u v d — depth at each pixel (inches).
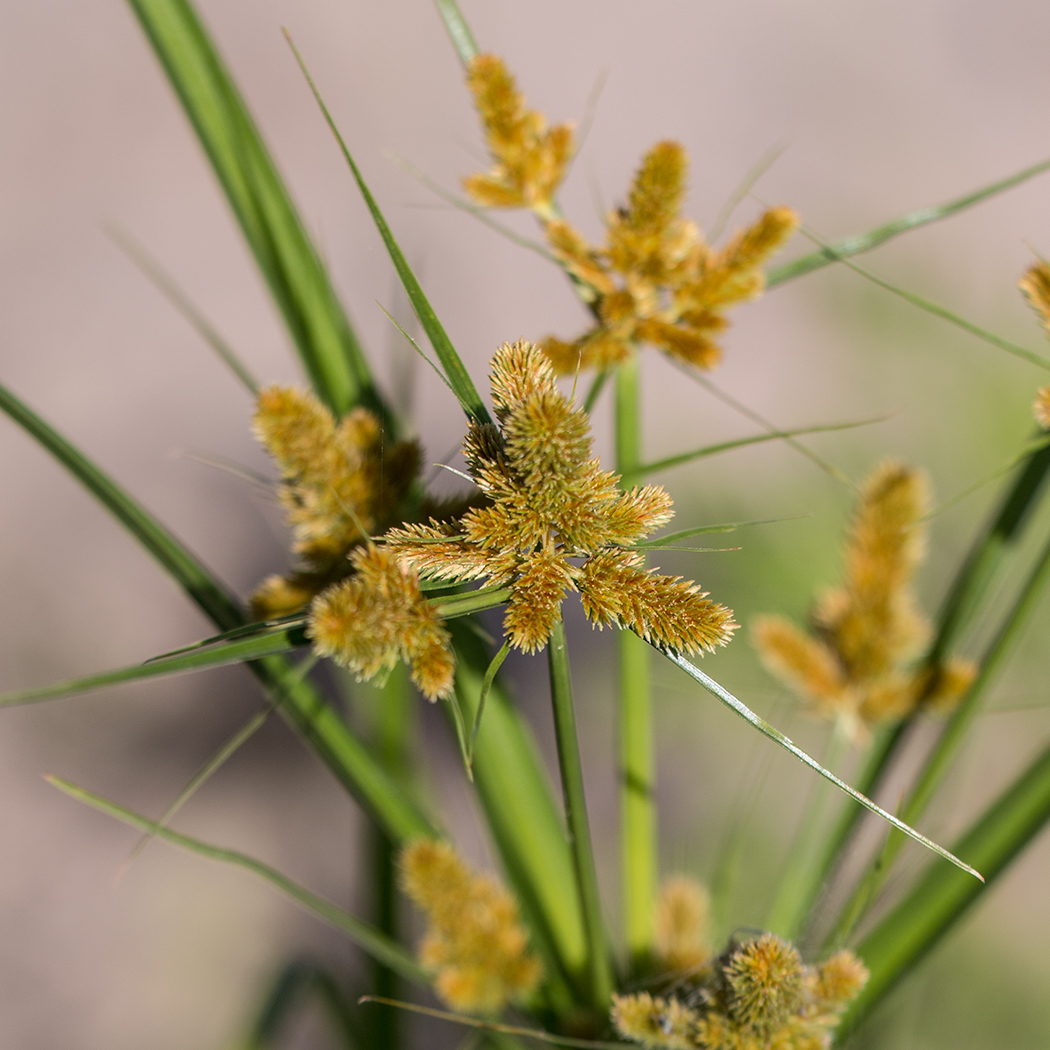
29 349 71.9
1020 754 38.5
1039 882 40.1
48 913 56.7
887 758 19.3
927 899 18.3
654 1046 17.3
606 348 18.1
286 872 56.7
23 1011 53.5
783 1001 16.8
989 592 19.1
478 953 18.1
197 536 64.3
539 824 18.9
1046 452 18.8
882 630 19.2
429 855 18.2
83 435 68.6
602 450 47.3
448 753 48.3
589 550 16.3
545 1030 18.6
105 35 85.6
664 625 16.2
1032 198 68.7
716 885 20.1
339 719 18.6
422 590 16.4
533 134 18.4
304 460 17.2
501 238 71.4
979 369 39.9
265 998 21.5
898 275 41.9
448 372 16.3
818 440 40.5
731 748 41.9
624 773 18.9
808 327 57.7
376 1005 20.2
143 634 63.1
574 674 50.1
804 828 19.2
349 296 67.7
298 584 17.5
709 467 40.8
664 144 18.0
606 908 40.3
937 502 39.0
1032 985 36.4
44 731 60.6
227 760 59.8
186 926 55.7
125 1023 53.0
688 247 18.1
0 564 64.7
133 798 59.5
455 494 17.4
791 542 37.5
